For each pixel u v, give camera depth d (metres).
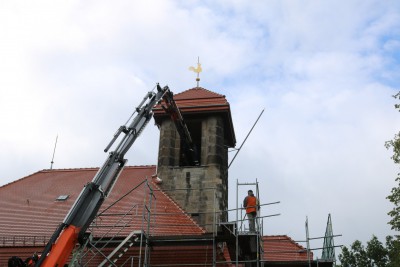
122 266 21.59
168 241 21.75
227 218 29.94
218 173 29.53
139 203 26.78
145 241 21.53
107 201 26.91
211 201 28.59
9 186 30.94
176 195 28.97
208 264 21.86
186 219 25.44
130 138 18.89
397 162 31.19
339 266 47.31
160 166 29.94
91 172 32.16
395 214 30.73
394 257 31.69
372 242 48.09
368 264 47.44
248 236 21.28
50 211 27.27
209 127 30.88
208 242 21.81
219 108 30.77
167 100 22.12
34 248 23.64
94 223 23.42
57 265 15.34
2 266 23.19
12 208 27.67
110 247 22.69
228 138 33.03
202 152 30.31
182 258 22.55
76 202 16.64
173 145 30.45
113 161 18.06
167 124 30.83
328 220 21.27
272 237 28.06
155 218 24.67
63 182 30.98
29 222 26.11
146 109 20.02
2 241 24.34
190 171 29.66
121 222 24.62
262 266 21.00
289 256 26.44
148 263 21.73
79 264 18.58
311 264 22.59
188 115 31.22
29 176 32.50
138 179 30.05
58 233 15.96
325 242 22.80
